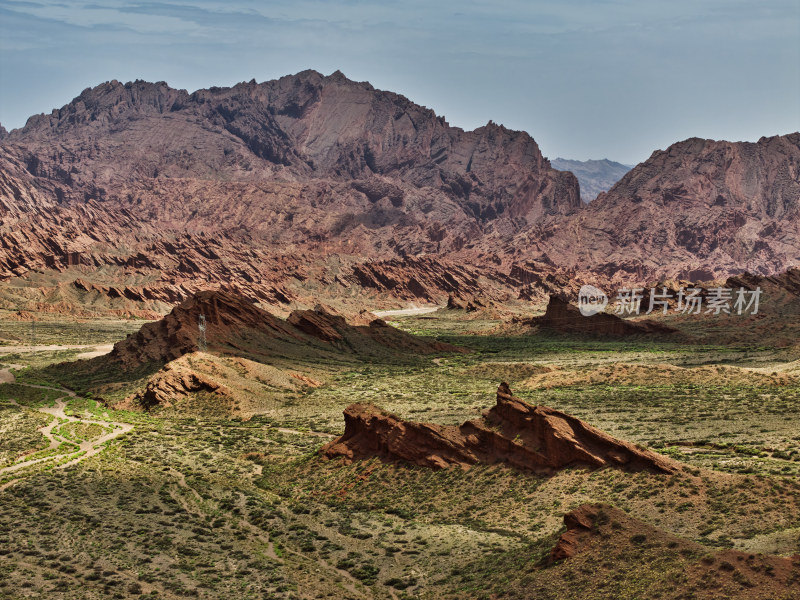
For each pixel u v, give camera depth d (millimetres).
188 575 72250
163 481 102312
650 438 107875
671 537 62875
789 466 85438
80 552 77000
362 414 106000
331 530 83875
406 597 66812
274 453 116438
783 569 55656
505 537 76938
